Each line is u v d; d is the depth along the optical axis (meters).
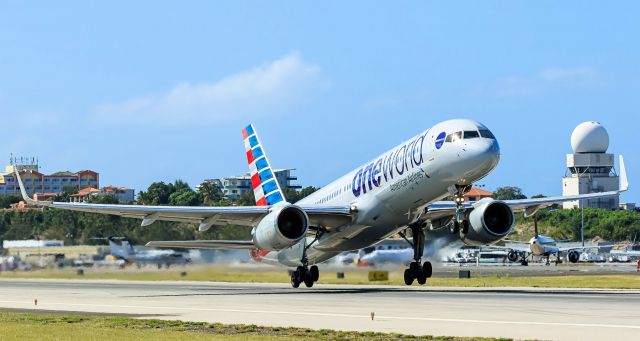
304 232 155.62
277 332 89.06
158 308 122.44
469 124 148.38
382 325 92.19
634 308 108.31
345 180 177.50
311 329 90.06
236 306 122.62
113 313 115.50
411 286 190.75
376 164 165.38
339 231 169.75
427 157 150.12
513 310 106.56
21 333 90.25
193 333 88.75
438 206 165.25
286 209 154.62
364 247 175.38
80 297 151.88
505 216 155.75
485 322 92.50
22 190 160.38
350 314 105.00
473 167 144.62
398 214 162.12
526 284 195.50
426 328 88.69
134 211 165.00
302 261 177.88
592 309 107.00
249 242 178.50
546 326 87.81
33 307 128.62
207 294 157.00
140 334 88.12
